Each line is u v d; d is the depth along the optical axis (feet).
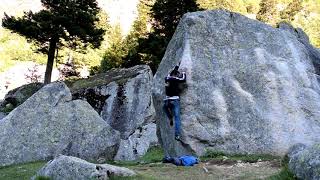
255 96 47.19
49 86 52.31
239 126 45.47
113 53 134.00
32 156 46.85
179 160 39.32
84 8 103.50
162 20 95.71
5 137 47.34
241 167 37.37
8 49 192.65
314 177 24.00
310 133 45.55
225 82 47.55
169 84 46.03
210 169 36.52
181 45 50.31
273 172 33.76
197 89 46.52
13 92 93.35
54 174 30.78
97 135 49.65
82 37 102.27
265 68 48.70
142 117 58.85
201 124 45.34
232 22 51.62
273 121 45.62
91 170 30.14
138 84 61.46
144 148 55.31
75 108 51.26
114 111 59.82
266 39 51.21
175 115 45.14
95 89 62.64
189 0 94.17
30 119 49.32
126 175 31.12
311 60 55.47
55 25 97.55
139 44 96.27
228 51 49.47
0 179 36.63
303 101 47.75
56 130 49.06
